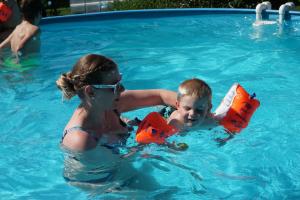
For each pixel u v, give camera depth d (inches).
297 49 264.1
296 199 124.7
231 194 127.6
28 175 140.2
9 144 161.0
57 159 148.9
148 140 135.9
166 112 155.6
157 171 134.0
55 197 126.9
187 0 454.0
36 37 257.9
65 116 183.5
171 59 254.5
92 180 128.1
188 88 142.6
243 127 149.3
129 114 175.9
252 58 250.4
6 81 223.1
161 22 352.5
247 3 446.0
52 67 242.8
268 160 144.7
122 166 131.0
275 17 333.1
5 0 271.6
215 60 249.6
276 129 165.6
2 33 273.3
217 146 150.5
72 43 297.4
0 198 129.6
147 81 221.8
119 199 121.9
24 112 188.1
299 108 183.3
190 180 132.1
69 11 544.4
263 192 128.6
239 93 150.6
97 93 122.3
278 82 213.2
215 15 364.2
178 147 142.8
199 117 142.9
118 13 367.2
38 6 259.8
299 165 142.0
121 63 249.9
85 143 124.9
